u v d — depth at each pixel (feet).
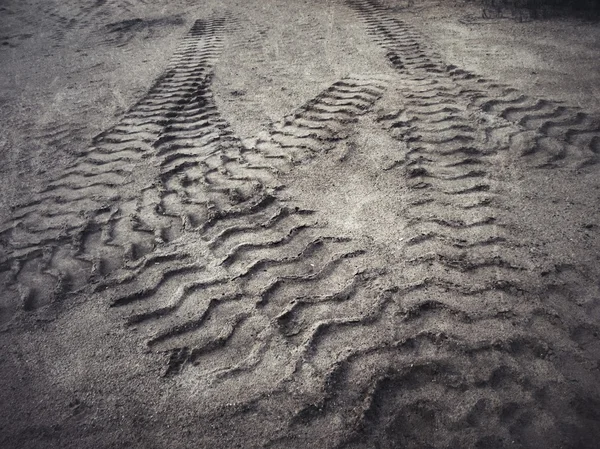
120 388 6.05
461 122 10.63
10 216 9.26
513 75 12.47
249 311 7.00
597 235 7.49
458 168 9.26
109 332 6.88
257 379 6.00
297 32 17.85
